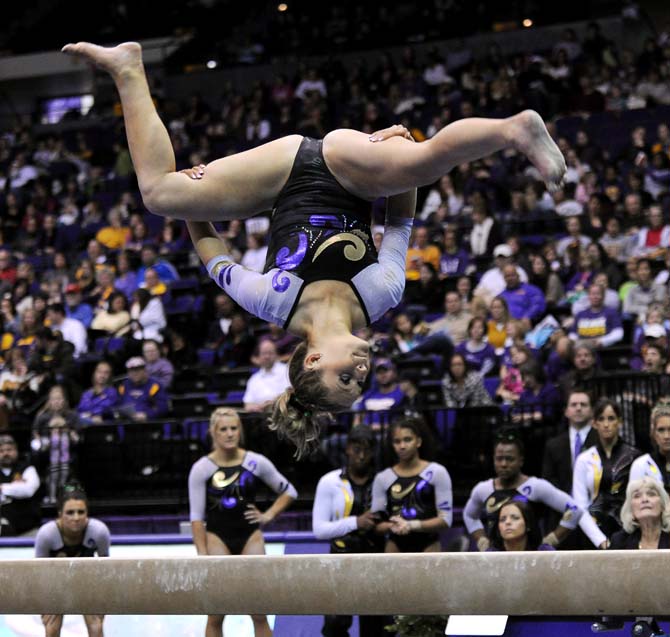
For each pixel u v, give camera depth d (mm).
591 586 3189
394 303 3791
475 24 21641
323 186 3791
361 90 19844
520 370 9109
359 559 3387
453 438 9000
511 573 3260
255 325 13297
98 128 21953
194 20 25719
